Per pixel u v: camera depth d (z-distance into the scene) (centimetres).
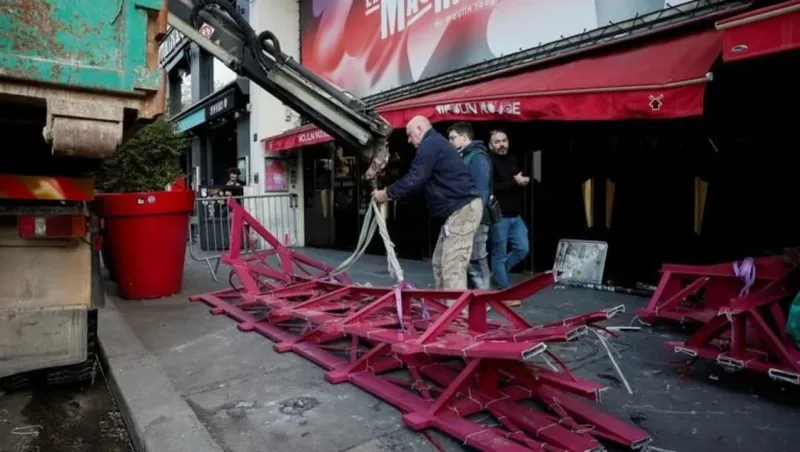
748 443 265
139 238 624
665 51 495
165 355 430
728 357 328
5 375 335
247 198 1237
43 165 375
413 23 902
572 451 243
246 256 668
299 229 1287
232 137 1820
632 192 644
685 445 264
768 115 527
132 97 284
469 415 297
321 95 421
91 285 366
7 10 247
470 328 327
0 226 335
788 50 344
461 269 441
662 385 343
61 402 364
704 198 579
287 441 280
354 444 275
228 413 317
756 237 540
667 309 464
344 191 1162
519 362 294
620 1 585
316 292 516
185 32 416
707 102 548
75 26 265
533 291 291
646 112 439
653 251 625
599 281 657
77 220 345
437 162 429
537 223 752
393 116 717
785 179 518
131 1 278
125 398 332
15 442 306
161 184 682
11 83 254
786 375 296
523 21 700
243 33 406
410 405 308
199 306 604
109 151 281
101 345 441
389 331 336
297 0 1288
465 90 682
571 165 707
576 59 612
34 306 345
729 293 432
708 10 513
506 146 587
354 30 1070
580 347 425
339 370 373
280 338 457
